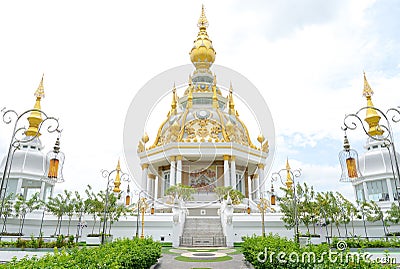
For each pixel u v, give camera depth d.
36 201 33.72
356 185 42.38
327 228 32.62
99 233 32.84
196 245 30.91
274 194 44.34
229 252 25.48
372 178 39.16
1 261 20.14
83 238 33.59
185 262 20.00
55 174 16.67
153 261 17.94
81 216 34.09
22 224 33.06
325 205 30.62
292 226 32.03
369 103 38.78
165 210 42.69
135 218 34.44
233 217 34.38
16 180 38.22
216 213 42.66
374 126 37.91
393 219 31.47
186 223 35.50
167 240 33.28
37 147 41.16
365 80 39.75
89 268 8.86
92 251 11.45
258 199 46.47
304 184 31.83
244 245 20.12
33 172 39.03
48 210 35.59
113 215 33.44
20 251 21.05
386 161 38.88
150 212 41.53
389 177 38.16
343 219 31.11
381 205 36.81
